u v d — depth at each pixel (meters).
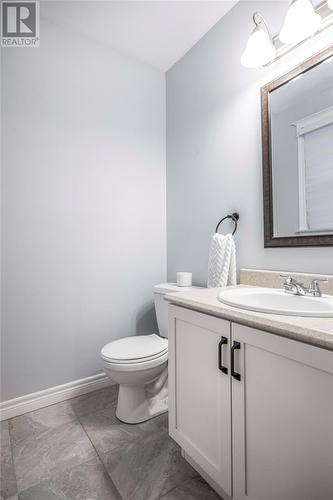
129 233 2.01
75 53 1.77
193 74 1.90
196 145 1.87
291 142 1.26
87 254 1.81
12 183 1.55
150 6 1.57
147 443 1.29
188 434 1.08
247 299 1.11
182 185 2.01
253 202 1.46
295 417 0.69
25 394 1.58
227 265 1.46
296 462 0.69
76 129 1.77
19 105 1.57
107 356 1.38
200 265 1.85
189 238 1.95
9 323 1.54
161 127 2.19
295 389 0.69
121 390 1.51
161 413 1.53
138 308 2.04
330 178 1.12
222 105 1.66
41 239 1.64
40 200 1.64
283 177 1.29
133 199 2.03
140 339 1.62
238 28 1.54
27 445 1.28
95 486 1.06
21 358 1.57
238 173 1.55
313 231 1.18
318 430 0.64
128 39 1.85
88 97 1.82
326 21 1.13
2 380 1.51
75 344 1.76
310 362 0.65
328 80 1.13
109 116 1.92
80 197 1.79
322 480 0.64
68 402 1.67
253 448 0.81
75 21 1.69
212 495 1.02
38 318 1.63
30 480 1.08
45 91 1.66
